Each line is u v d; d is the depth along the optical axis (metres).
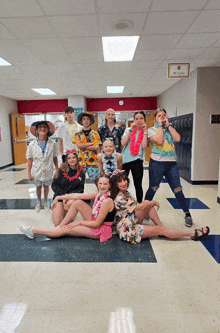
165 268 2.12
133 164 3.33
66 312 1.61
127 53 4.53
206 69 5.36
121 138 3.63
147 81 6.71
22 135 10.02
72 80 6.42
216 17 3.05
